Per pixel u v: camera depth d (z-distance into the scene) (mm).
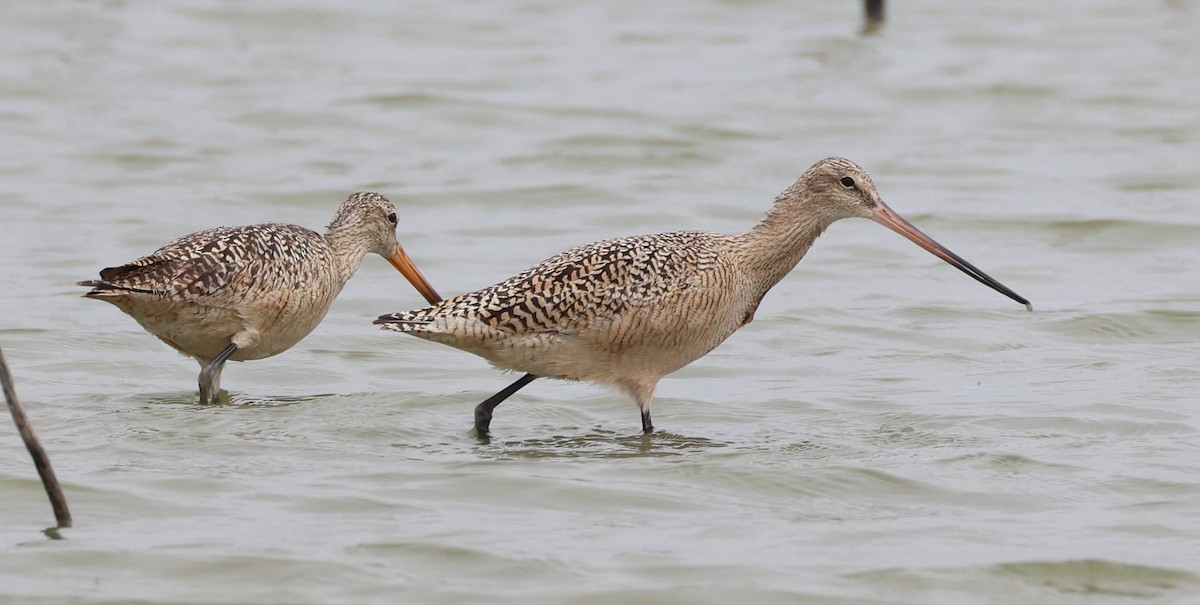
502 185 24422
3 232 21547
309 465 12352
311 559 10367
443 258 20969
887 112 29438
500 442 13367
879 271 20781
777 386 15586
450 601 9859
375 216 16469
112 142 26469
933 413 14305
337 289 15891
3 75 30703
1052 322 18000
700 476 12242
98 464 12148
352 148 26781
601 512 11438
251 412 13977
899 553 10695
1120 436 13445
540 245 21719
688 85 31219
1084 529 11156
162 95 29844
